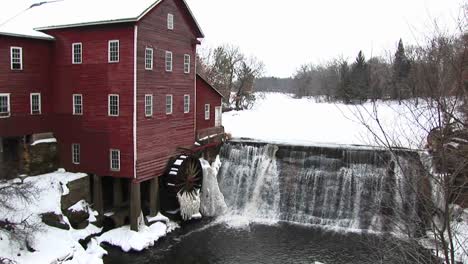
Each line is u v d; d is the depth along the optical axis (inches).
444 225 259.3
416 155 313.0
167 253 853.2
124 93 884.0
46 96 964.0
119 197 973.2
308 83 4101.9
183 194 1008.9
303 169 1098.7
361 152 1035.9
